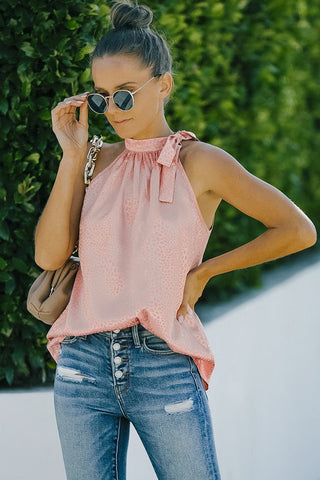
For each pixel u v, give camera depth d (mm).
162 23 6801
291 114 9414
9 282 5172
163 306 2941
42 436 4773
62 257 3211
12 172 5086
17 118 5070
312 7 9953
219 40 7676
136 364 2973
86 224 3049
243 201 3023
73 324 3078
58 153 5195
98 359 3014
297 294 8367
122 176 3076
